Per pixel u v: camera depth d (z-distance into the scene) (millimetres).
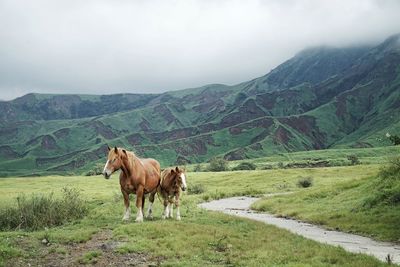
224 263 14758
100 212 27656
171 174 23547
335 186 42719
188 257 15336
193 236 18078
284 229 22328
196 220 23672
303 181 65875
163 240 17156
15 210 23016
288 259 15188
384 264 14359
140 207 22000
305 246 17406
